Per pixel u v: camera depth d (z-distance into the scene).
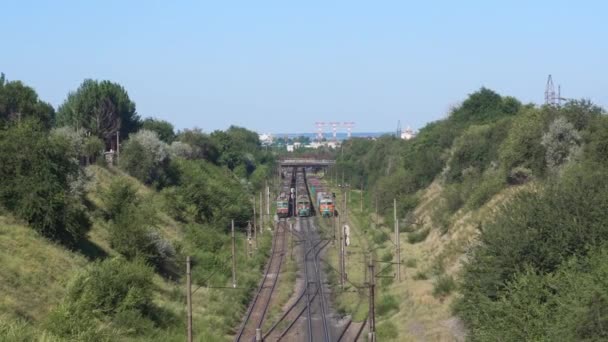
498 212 38.69
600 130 50.28
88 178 58.66
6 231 40.22
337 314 50.81
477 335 30.70
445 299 46.53
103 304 38.34
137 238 51.81
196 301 49.75
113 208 57.22
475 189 68.94
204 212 83.00
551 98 83.25
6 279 34.53
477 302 33.91
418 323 43.44
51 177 44.56
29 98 80.31
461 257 55.28
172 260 55.75
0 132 46.41
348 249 80.56
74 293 35.75
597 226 31.25
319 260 75.06
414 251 70.06
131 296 39.19
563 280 28.73
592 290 24.86
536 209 33.38
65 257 41.91
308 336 43.69
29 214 42.78
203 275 58.12
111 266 40.78
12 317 30.53
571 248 31.44
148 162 80.12
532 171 58.62
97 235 51.62
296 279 66.00
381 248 77.94
